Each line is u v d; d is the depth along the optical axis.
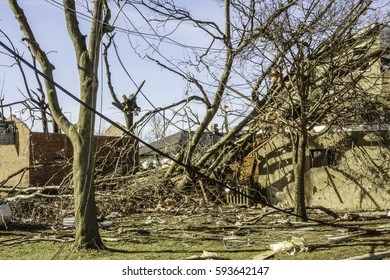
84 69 10.79
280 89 15.91
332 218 16.44
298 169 15.48
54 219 16.14
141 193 18.77
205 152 20.31
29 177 24.03
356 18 14.51
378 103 17.11
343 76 15.68
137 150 21.48
